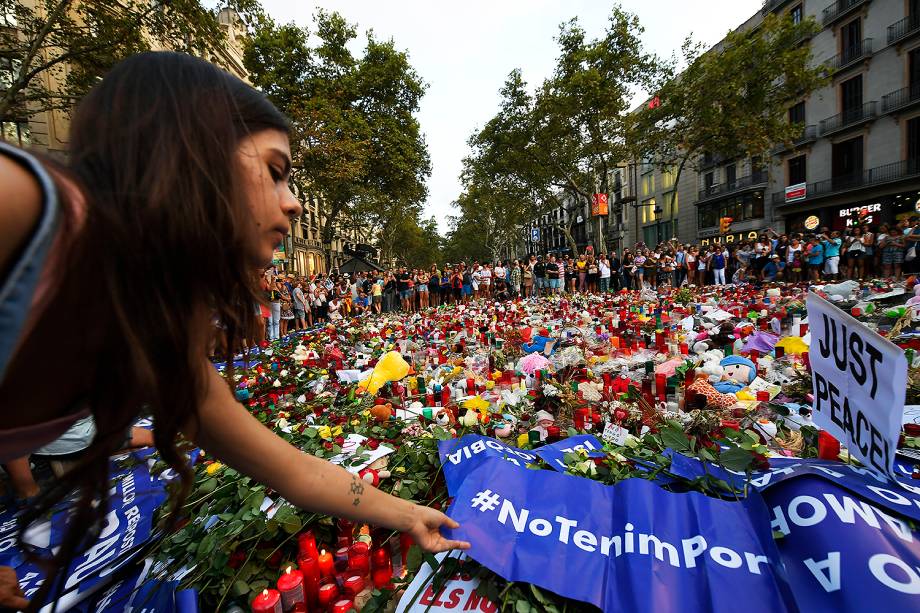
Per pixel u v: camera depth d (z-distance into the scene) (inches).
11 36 414.3
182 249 21.5
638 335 228.2
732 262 732.7
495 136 999.6
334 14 836.0
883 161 960.3
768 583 51.3
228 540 64.8
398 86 924.6
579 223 2281.0
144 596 60.4
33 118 496.1
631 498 65.9
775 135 768.9
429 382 164.1
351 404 131.6
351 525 73.2
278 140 29.0
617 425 99.3
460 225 2613.2
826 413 77.1
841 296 297.4
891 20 925.8
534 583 53.5
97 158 21.5
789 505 59.6
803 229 1138.7
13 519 88.4
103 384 23.3
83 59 383.2
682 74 794.8
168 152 21.5
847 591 47.4
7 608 48.9
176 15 394.6
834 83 1042.1
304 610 58.5
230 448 31.3
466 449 84.7
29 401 22.3
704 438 90.3
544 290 804.6
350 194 968.3
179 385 23.7
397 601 61.3
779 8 1135.6
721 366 143.7
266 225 27.9
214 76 25.5
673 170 1596.9
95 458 23.9
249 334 29.7
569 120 886.4
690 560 55.6
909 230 516.4
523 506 65.5
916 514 54.8
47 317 19.7
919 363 124.2
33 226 16.1
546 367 159.9
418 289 729.6
